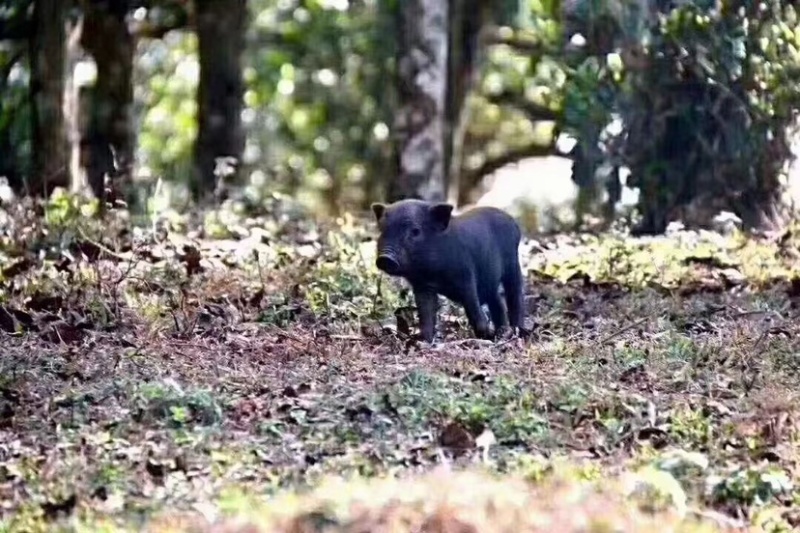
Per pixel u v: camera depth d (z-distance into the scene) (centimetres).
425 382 1190
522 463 1023
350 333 1450
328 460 1034
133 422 1122
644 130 2462
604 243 2041
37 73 2570
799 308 1630
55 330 1409
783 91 2408
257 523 898
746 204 2428
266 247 1945
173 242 1919
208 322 1483
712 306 1580
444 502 901
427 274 1402
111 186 2152
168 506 952
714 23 2398
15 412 1151
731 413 1140
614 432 1098
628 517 904
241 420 1137
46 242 1831
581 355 1312
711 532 909
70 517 938
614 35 2492
